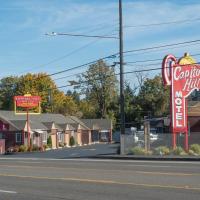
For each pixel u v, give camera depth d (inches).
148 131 1547.7
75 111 4616.1
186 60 1562.5
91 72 4877.0
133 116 4392.2
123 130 1609.3
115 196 571.8
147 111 4365.2
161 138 1644.9
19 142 2819.9
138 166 1008.2
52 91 4537.4
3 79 4739.2
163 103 4350.4
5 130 2827.3
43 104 4421.8
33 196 594.9
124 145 1581.0
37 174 873.5
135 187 646.5
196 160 1253.1
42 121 3193.9
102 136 4173.2
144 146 1563.7
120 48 1636.3
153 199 541.0
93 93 4940.9
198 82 1576.0
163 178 745.0
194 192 585.9
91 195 586.2
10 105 4658.0
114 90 4918.8
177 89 1539.1
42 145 2795.3
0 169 1004.6
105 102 4916.3
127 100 4431.6
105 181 726.5
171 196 557.9
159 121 3324.3
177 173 821.9
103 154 1644.9
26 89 4478.3
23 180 775.7
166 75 1534.2
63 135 3383.4
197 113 2260.1
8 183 736.3
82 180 750.5
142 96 4419.3
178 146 1567.4
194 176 765.9
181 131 1525.6
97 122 4156.0
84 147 2923.2
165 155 1421.0
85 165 1076.5
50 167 1033.5
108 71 4872.0
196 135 1665.8
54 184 709.3
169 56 1541.6
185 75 1556.3
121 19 1635.1
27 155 1887.3
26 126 2851.9
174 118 1525.6
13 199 574.2
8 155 2004.2
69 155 1755.7
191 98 3649.1
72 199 561.3
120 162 1192.2
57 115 3587.6
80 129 3737.7
